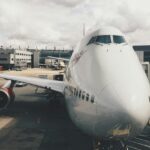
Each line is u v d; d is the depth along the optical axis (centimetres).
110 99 1007
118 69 1138
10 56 9550
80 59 1379
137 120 961
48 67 11775
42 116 2009
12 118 1948
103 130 1027
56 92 2067
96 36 1399
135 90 1026
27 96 2925
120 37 1393
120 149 1161
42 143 1420
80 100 1160
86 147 1357
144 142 1421
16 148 1347
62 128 1698
